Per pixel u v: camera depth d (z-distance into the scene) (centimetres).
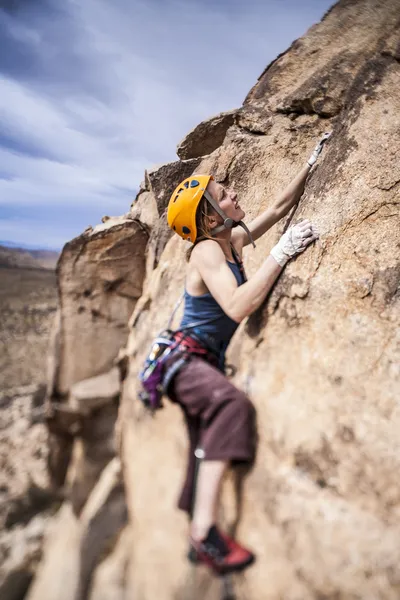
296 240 212
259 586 178
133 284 535
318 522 170
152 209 492
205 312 204
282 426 197
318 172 252
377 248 217
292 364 211
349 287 212
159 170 405
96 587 360
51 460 674
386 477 167
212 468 180
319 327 211
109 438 593
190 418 225
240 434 182
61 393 588
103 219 558
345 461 177
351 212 227
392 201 224
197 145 427
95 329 559
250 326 235
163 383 198
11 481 1055
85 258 525
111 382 570
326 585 159
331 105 309
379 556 154
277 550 177
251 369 224
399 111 241
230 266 210
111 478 471
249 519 194
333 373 199
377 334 200
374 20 321
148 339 354
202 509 179
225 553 178
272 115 345
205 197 208
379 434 177
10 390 1861
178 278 358
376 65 264
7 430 1409
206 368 194
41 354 2406
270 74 371
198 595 217
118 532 411
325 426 187
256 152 338
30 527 851
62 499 921
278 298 223
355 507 168
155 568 257
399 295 205
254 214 320
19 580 732
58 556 568
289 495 182
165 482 280
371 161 235
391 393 185
